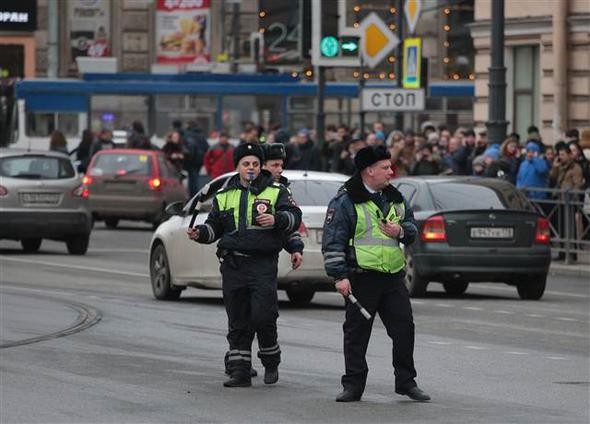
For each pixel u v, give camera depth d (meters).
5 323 40.75
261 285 29.73
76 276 56.34
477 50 90.12
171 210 44.12
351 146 72.56
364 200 27.77
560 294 52.38
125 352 35.12
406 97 71.62
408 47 72.62
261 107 116.06
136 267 60.84
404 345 28.06
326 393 29.19
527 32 86.25
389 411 27.12
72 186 66.06
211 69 120.25
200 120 115.69
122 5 137.75
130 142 93.81
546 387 30.11
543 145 71.69
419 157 68.69
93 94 115.06
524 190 63.56
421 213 49.75
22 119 114.31
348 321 28.09
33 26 134.62
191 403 27.97
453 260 49.03
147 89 115.44
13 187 65.06
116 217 84.75
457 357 34.69
